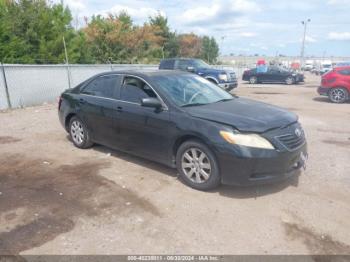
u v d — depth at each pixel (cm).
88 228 347
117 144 549
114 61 2770
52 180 476
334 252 305
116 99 539
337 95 1305
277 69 2572
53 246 315
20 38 1797
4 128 831
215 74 1473
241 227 346
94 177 484
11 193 433
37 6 2003
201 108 454
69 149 632
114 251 308
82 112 600
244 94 1659
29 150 629
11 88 1166
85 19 2969
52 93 1342
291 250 308
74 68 1442
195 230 341
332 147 636
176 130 443
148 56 3081
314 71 5175
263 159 388
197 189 436
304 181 464
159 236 331
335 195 420
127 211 382
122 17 3247
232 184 404
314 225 349
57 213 379
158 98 476
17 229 346
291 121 437
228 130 397
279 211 379
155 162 542
